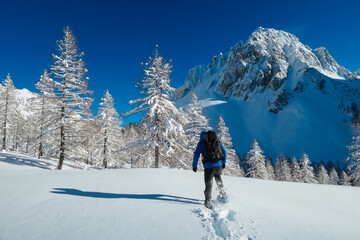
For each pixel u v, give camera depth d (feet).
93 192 15.92
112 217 10.70
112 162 118.73
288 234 9.34
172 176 24.09
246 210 12.32
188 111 97.40
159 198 14.38
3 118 124.16
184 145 77.46
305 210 14.01
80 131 79.30
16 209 11.84
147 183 19.53
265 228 9.77
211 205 12.42
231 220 11.00
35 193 15.38
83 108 77.20
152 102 69.36
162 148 71.97
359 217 13.60
